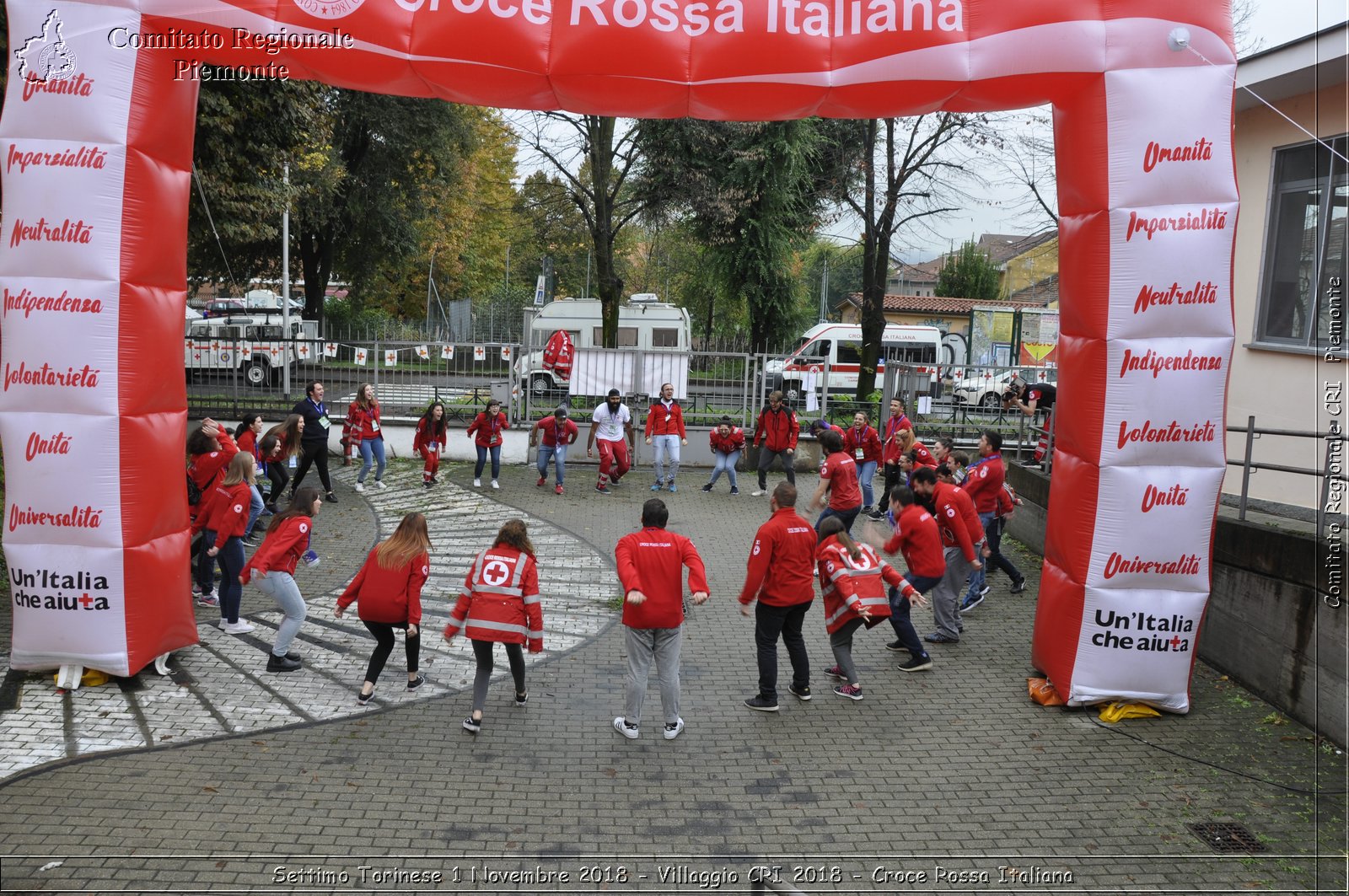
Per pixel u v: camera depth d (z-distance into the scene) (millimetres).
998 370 19094
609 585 9961
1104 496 6742
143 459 6633
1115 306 6633
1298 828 5367
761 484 14852
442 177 29703
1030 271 54469
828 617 7164
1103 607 6789
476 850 4914
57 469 6430
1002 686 7457
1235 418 9922
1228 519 7633
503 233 47375
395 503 13484
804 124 25375
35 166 6281
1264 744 6418
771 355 21125
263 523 11516
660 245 48469
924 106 7012
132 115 6398
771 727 6609
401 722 6430
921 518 7746
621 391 17062
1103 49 6461
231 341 16438
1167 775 5996
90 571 6520
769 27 6645
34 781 5379
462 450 16750
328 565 10211
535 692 7074
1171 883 4836
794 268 32844
